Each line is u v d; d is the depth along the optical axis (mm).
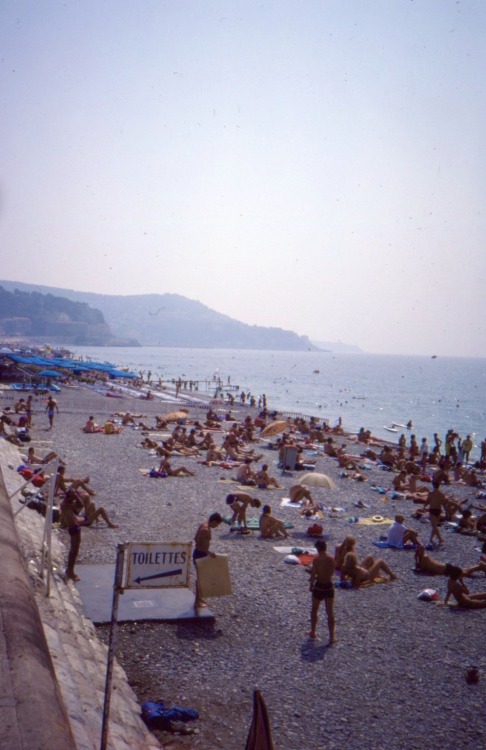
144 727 8164
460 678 10391
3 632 3832
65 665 8258
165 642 10977
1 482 8625
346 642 11555
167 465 27656
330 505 24219
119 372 74625
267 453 37219
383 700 9508
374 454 37875
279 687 9703
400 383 194375
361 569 14930
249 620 12273
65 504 13531
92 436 37938
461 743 8453
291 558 16328
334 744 8227
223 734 8281
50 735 2881
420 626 12562
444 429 76312
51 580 12078
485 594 13953
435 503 19297
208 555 11984
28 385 64375
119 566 6008
